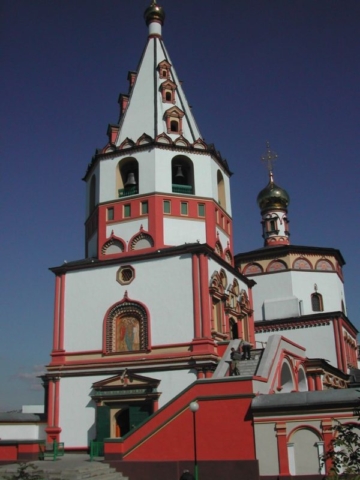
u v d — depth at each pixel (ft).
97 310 102.12
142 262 101.81
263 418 66.13
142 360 94.89
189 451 68.80
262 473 64.49
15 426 94.99
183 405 70.85
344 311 160.15
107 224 108.88
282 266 154.10
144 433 71.67
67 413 96.99
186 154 112.06
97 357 99.14
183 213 107.65
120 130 116.47
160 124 114.83
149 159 109.50
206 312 94.12
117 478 68.90
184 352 92.94
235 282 113.80
